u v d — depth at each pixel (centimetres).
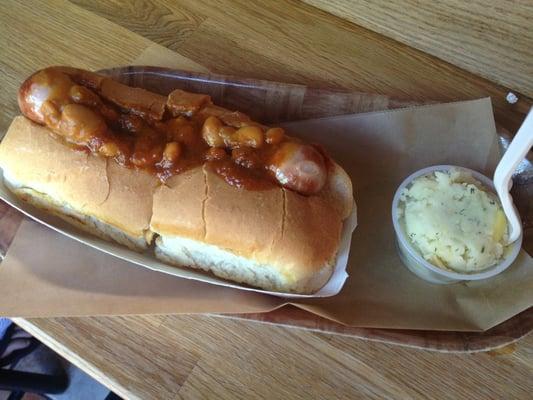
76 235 32
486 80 38
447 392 28
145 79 35
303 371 29
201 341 30
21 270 30
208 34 40
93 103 31
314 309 28
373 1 38
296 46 39
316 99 34
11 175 32
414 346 28
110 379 29
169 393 28
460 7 35
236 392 28
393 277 32
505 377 28
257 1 41
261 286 31
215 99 35
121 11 41
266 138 30
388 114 34
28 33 40
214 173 30
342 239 31
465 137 33
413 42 39
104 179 30
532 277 30
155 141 31
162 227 30
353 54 39
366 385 28
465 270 30
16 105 37
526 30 34
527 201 32
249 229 29
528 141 25
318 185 30
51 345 30
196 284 31
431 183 32
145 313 29
